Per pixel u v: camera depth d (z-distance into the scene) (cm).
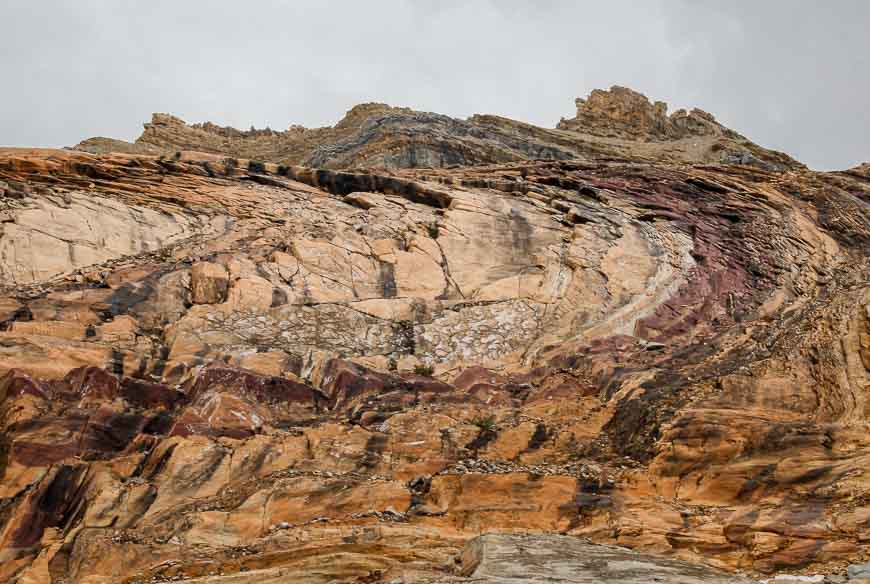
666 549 1430
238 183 2498
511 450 1670
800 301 2244
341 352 1958
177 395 1702
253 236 2255
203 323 1914
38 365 1653
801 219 2652
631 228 2427
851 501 1424
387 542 1412
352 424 1677
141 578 1348
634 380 1834
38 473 1517
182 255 2145
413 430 1666
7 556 1414
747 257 2406
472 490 1533
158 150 4619
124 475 1537
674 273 2278
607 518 1490
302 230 2294
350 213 2416
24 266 1980
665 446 1600
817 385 1750
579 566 1190
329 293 2092
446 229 2336
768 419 1667
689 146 4569
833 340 1836
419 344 2019
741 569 1377
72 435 1569
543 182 2744
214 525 1434
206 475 1540
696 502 1534
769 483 1510
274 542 1405
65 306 1859
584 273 2231
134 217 2216
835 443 1550
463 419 1723
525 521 1495
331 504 1488
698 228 2498
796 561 1360
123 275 2005
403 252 2247
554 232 2397
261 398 1723
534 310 2153
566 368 1955
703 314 2175
